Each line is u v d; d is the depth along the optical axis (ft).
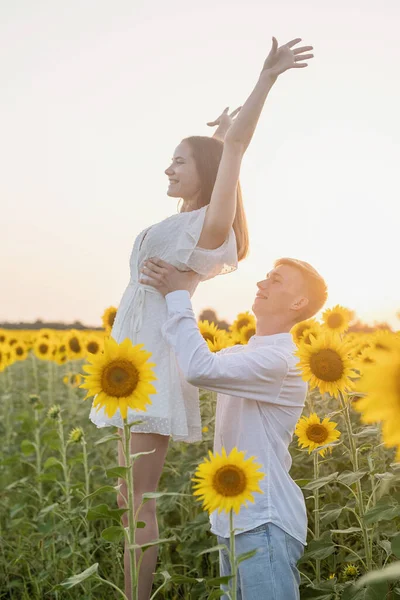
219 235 9.63
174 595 11.71
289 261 9.30
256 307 9.36
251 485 6.79
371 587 7.48
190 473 12.75
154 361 9.51
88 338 22.80
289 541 8.13
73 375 24.45
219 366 8.30
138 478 9.52
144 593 9.37
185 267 9.61
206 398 14.46
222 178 9.41
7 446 19.71
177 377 9.64
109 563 12.44
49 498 14.38
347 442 12.84
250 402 8.67
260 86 9.16
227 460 6.86
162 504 12.62
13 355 26.78
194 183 10.49
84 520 11.87
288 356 8.68
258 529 7.99
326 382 8.63
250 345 9.26
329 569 10.75
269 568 7.88
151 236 9.78
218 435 8.93
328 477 8.63
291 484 8.52
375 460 10.46
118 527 7.47
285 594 7.89
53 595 11.70
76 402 24.00
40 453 16.24
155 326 9.64
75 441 13.30
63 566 12.06
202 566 12.10
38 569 12.34
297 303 9.13
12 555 12.60
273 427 8.62
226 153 9.36
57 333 30.91
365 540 8.54
